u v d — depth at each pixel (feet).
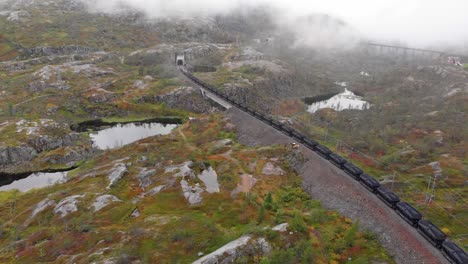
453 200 368.27
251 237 237.66
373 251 244.22
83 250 250.16
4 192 431.43
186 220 275.59
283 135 454.81
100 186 372.99
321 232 262.88
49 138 566.36
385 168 460.96
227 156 437.17
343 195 309.42
